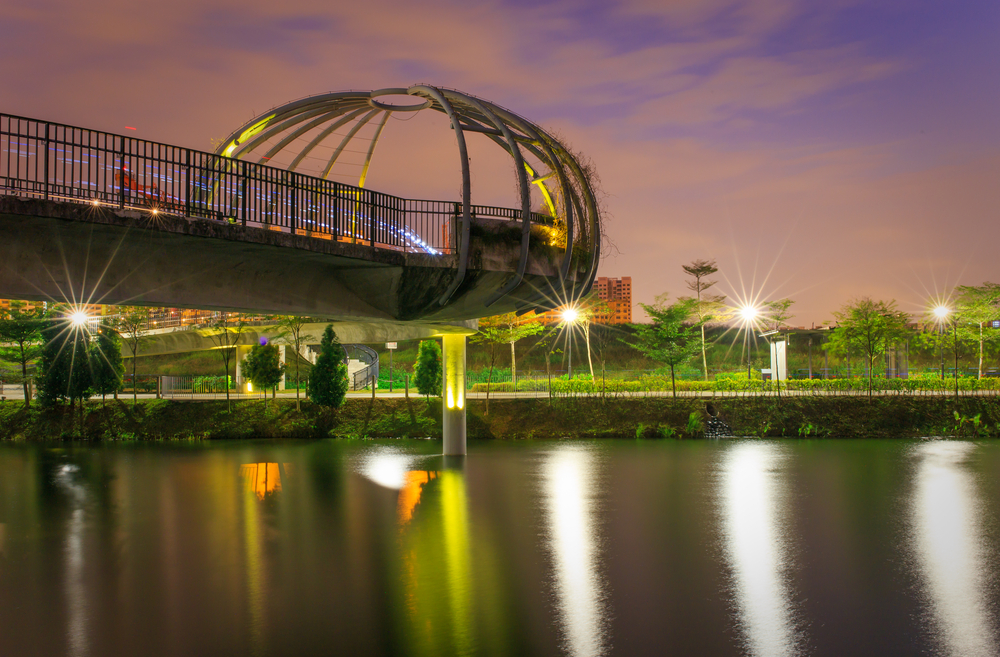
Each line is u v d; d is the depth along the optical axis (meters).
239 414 49.34
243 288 19.33
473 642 13.59
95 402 50.62
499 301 25.02
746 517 23.61
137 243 16.56
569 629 14.21
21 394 61.28
